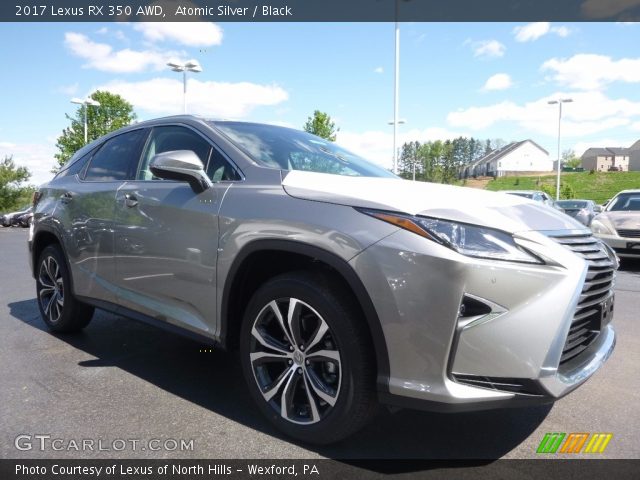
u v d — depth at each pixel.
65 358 3.71
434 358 2.07
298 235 2.37
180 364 3.60
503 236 2.13
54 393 3.05
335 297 2.29
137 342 4.12
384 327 2.13
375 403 2.29
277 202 2.54
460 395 2.04
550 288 2.08
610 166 106.88
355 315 2.26
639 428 2.71
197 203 2.89
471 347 2.05
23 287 6.79
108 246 3.54
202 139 3.21
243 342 2.67
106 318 4.92
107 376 3.35
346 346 2.24
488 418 2.79
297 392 2.54
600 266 2.39
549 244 2.17
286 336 2.49
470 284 2.03
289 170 2.73
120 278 3.46
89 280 3.77
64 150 35.03
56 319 4.25
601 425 2.74
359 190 2.39
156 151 3.49
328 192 2.43
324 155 3.38
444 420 2.75
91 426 2.63
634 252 8.59
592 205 19.48
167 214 3.05
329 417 2.32
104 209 3.60
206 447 2.43
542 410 2.92
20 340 4.15
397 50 18.03
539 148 98.88
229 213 2.70
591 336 2.50
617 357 3.94
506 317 2.04
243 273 2.68
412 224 2.13
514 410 2.90
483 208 2.29
